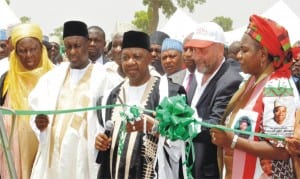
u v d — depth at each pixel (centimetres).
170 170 536
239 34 1390
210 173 546
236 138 454
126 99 558
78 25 650
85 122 634
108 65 866
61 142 634
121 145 539
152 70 752
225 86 552
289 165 463
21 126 681
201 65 568
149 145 532
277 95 452
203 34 568
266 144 450
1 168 676
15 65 692
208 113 561
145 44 556
